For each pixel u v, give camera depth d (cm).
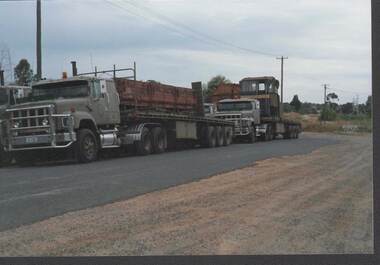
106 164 1536
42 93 1769
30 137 1595
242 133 3169
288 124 3975
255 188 1044
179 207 840
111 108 1842
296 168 1419
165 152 2169
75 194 948
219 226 718
